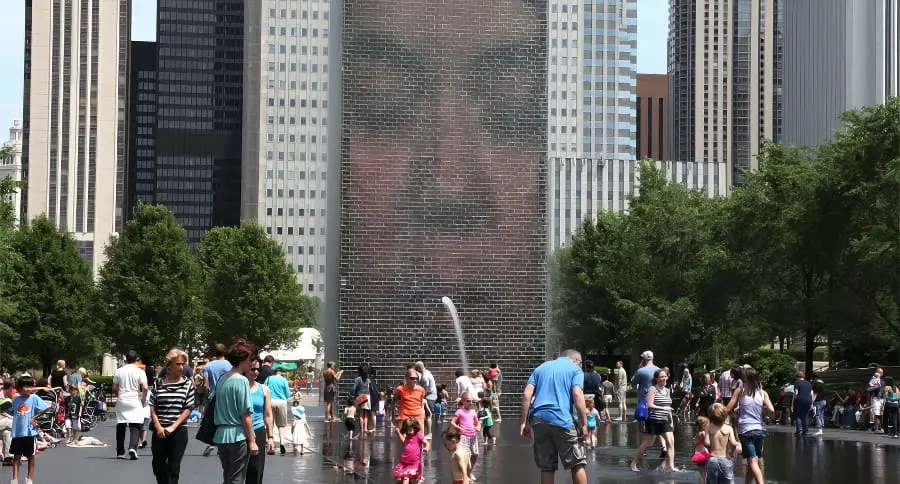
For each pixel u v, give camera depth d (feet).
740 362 255.70
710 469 67.00
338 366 172.76
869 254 177.06
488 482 84.94
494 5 179.11
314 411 205.98
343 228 173.78
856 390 182.09
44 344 299.99
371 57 175.94
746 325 238.07
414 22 177.27
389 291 174.09
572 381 63.52
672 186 269.23
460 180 176.45
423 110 176.45
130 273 296.92
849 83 584.40
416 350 174.09
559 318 314.76
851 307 198.39
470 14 178.29
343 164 174.19
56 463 95.25
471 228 176.24
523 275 176.65
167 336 299.38
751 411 75.56
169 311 296.92
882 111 192.13
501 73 178.40
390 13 176.76
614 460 102.42
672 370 285.02
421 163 175.94
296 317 351.46
